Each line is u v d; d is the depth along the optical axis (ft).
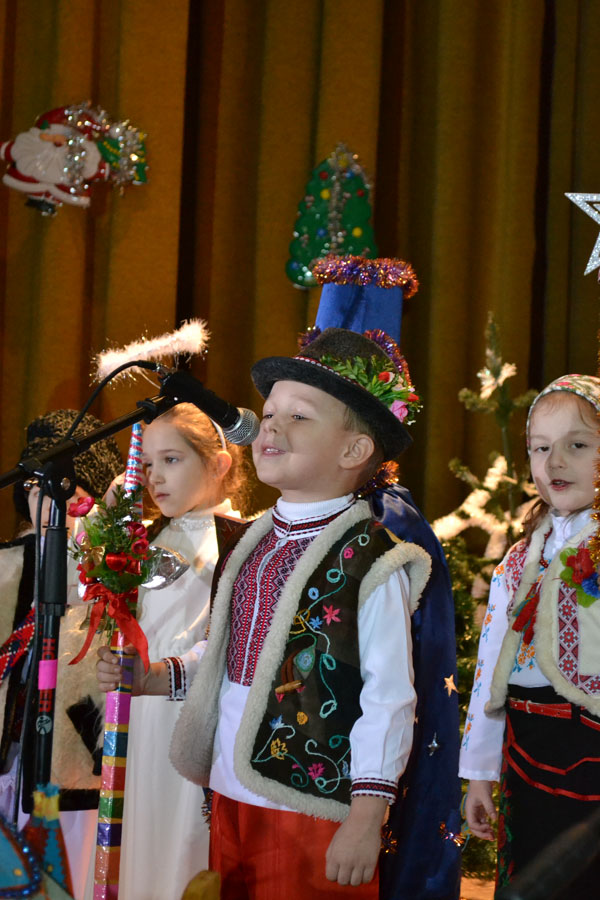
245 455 13.76
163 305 13.66
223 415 6.54
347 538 6.68
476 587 12.84
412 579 6.77
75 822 8.13
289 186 14.64
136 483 6.59
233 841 6.64
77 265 13.46
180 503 9.03
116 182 13.47
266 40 14.75
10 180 13.11
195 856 8.61
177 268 13.94
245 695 6.68
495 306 14.93
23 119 13.76
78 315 13.50
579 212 15.43
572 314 15.46
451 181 14.93
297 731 6.33
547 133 15.61
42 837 4.10
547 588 7.53
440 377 14.83
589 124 15.47
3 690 7.98
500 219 14.93
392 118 15.47
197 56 14.78
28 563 8.31
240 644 6.82
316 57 14.79
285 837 6.31
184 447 9.00
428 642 7.32
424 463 15.19
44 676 5.68
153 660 8.57
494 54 15.24
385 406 6.93
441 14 15.10
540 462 7.89
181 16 13.75
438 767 7.18
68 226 13.41
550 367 15.35
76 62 13.41
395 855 7.08
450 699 7.32
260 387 7.43
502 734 7.96
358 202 14.35
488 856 11.75
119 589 6.34
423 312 15.35
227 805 6.72
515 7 14.94
